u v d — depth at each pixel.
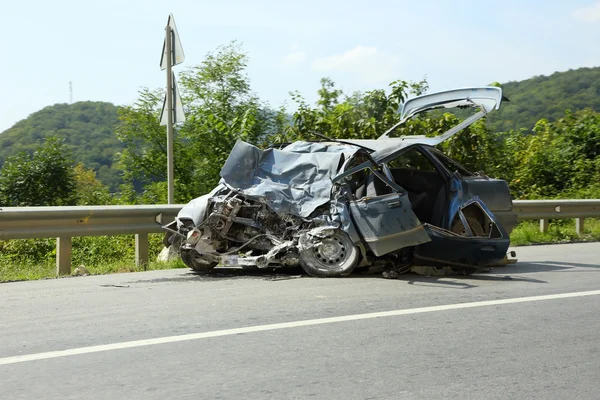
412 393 4.36
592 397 4.32
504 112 49.53
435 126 16.64
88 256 12.14
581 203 14.66
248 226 8.91
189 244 8.77
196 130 25.12
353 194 8.92
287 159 9.08
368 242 8.53
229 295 7.50
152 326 6.03
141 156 28.41
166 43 11.93
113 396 4.28
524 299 7.36
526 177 20.28
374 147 9.27
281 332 5.84
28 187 20.75
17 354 5.19
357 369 4.85
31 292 7.83
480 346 5.47
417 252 8.63
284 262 8.79
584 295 7.62
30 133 61.31
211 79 25.95
